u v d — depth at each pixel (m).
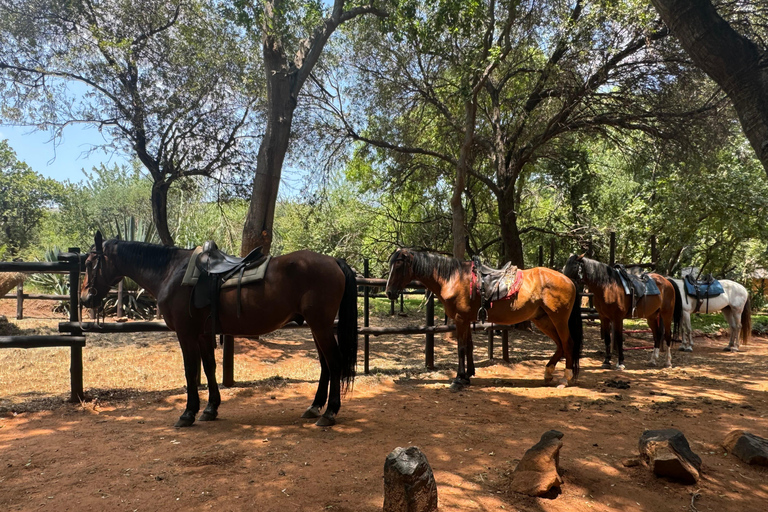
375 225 17.83
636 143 12.18
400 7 8.54
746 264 18.88
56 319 10.31
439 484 3.09
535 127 11.66
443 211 15.95
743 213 13.92
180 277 4.52
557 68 9.99
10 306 12.08
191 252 4.80
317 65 11.85
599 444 4.00
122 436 4.02
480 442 3.98
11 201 29.92
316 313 4.37
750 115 3.07
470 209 16.48
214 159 11.25
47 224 27.14
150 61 10.35
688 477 3.21
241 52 11.10
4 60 9.69
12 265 4.96
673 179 14.38
